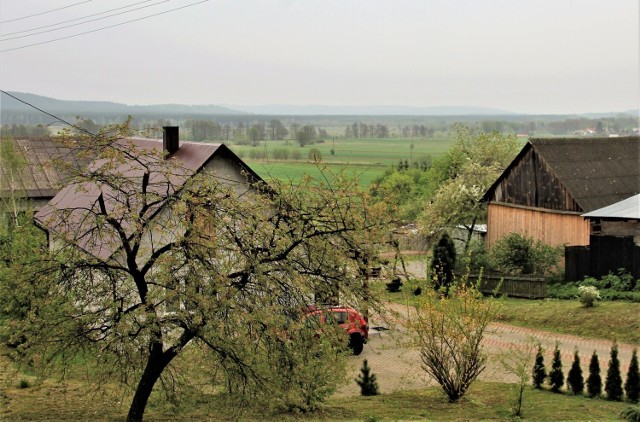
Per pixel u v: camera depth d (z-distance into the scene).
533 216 39.38
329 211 15.73
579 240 37.12
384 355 25.11
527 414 17.28
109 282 15.59
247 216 15.18
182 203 14.88
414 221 49.03
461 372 19.27
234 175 28.84
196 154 29.31
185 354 17.22
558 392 19.91
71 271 15.24
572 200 37.41
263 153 138.38
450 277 35.69
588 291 28.91
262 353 15.19
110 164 15.95
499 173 46.88
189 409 17.34
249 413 17.34
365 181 80.56
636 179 40.06
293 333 15.24
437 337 20.25
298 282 14.65
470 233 43.34
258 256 15.05
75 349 15.16
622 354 24.05
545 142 39.22
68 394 18.86
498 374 22.30
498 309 19.83
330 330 15.73
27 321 14.99
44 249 16.00
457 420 16.75
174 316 14.53
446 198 43.50
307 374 15.85
